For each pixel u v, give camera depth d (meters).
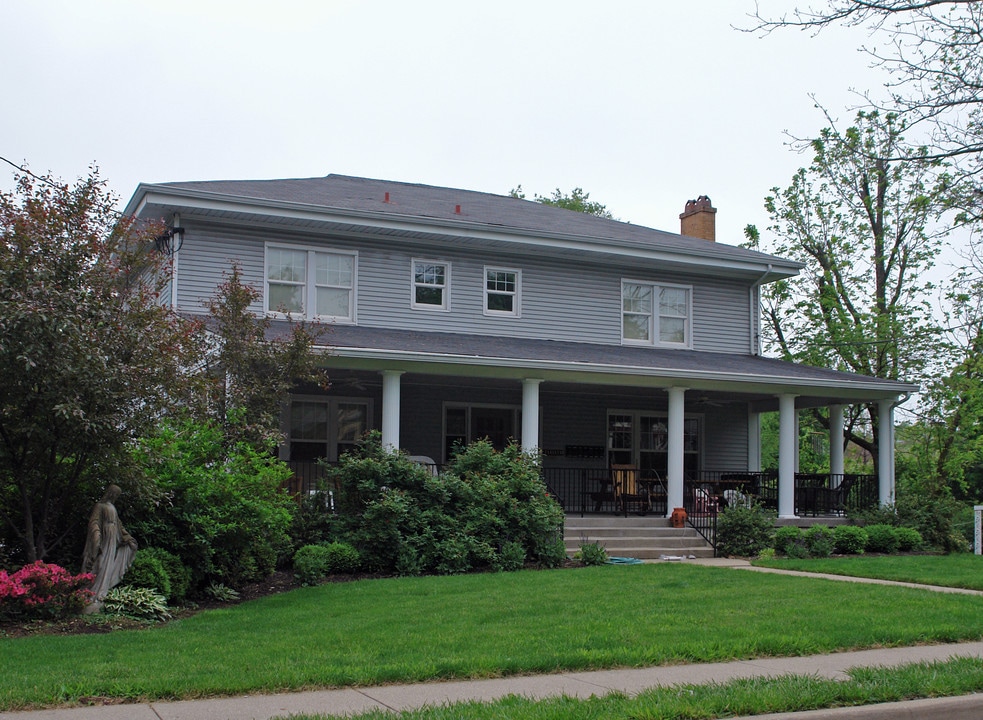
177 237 20.58
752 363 24.44
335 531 16.28
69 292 11.31
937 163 13.00
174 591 12.52
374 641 9.52
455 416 24.36
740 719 7.09
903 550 20.62
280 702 7.31
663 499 23.52
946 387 31.53
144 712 6.97
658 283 25.72
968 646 9.98
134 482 12.22
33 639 9.73
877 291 32.47
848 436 35.91
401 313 22.78
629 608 11.68
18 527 12.70
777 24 11.83
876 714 7.36
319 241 22.08
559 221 26.20
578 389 25.27
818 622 10.75
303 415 22.73
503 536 17.03
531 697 7.50
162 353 12.12
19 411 11.35
